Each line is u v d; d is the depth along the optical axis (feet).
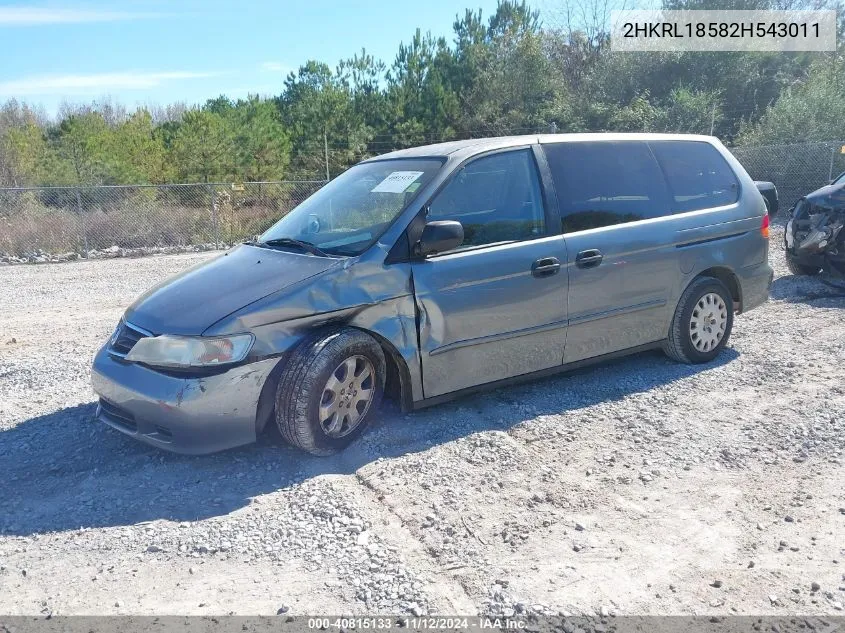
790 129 62.54
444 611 9.29
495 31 106.01
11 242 49.67
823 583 9.86
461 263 14.70
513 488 12.55
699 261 18.44
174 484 12.87
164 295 14.02
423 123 97.35
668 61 86.58
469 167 15.33
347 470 13.32
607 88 91.50
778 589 9.75
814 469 13.17
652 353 20.13
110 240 53.42
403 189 15.08
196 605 9.48
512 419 15.57
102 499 12.39
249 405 12.82
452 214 14.88
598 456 13.82
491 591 9.67
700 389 17.26
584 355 16.96
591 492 12.43
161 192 59.31
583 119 88.94
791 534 11.09
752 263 19.83
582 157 17.11
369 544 10.85
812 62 80.48
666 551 10.66
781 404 16.19
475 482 12.75
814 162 56.75
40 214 53.88
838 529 11.19
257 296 13.08
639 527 11.32
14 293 35.04
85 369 19.92
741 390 17.19
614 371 18.69
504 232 15.47
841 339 20.98
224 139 85.61
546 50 109.50
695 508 11.89
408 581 9.91
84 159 80.53
